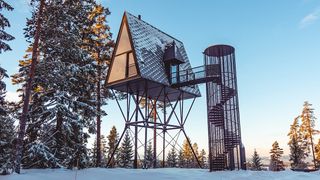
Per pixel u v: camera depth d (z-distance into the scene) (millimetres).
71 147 20172
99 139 27359
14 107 21719
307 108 53781
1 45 17594
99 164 26703
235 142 23828
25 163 18625
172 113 26359
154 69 24609
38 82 19828
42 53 20641
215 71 23922
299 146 54750
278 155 62125
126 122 24156
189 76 27219
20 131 16078
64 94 20297
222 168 22781
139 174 16281
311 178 17891
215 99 24844
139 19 27141
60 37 19828
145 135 24344
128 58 24188
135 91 26547
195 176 16906
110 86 24812
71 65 20938
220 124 23688
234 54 25078
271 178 17453
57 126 19938
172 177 15797
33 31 19578
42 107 20062
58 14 19250
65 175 14844
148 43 25906
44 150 18156
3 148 18188
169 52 26469
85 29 26625
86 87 22656
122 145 56250
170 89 26344
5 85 18938
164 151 28484
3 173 15961
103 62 30172
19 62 28047
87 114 21812
